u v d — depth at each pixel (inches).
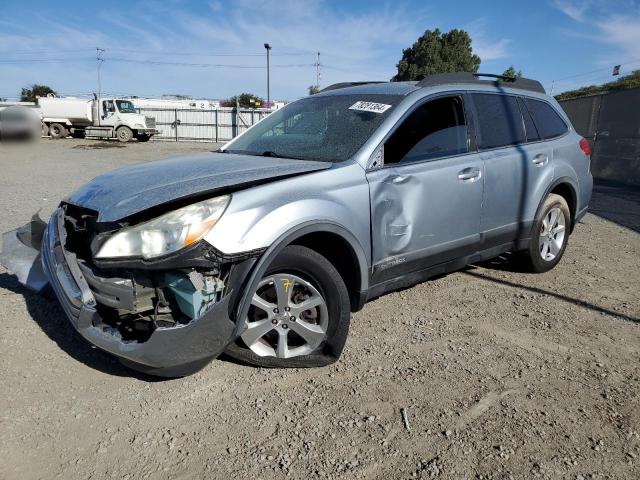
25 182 468.8
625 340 153.3
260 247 114.3
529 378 130.8
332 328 130.7
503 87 192.1
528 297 185.5
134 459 99.7
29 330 149.3
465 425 111.3
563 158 206.1
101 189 127.6
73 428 108.0
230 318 114.6
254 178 122.4
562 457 102.0
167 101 1871.3
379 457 101.3
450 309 173.2
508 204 180.5
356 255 134.5
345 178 134.3
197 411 114.6
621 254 247.3
